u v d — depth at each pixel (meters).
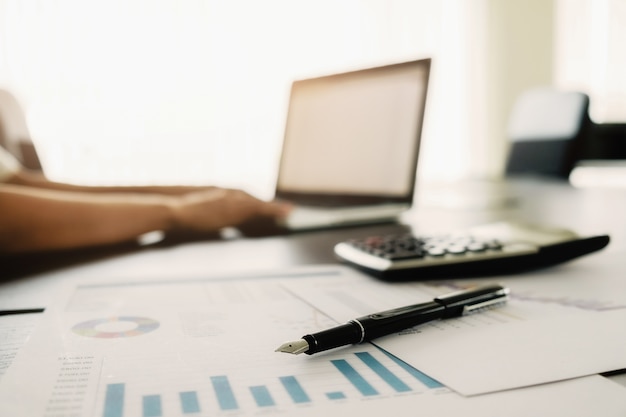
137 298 0.44
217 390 0.26
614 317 0.36
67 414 0.23
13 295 0.46
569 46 3.73
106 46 2.96
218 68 3.14
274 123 3.23
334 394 0.25
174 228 0.82
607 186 1.49
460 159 3.65
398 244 0.57
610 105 3.77
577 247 0.53
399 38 3.44
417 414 0.23
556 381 0.26
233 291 0.46
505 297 0.40
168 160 3.10
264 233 0.84
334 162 1.01
